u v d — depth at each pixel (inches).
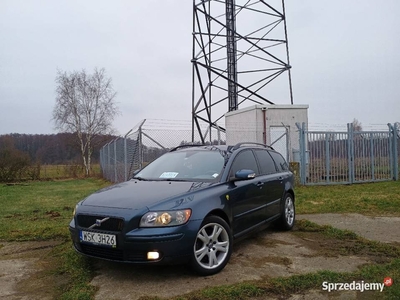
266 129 570.3
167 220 146.9
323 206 341.4
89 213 157.6
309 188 482.9
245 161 215.3
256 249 199.5
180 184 179.5
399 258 178.1
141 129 423.5
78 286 147.1
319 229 243.6
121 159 560.7
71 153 1510.8
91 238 153.9
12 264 184.1
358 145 551.5
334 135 535.5
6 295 144.3
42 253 205.0
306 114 587.5
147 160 422.3
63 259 187.5
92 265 173.8
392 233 234.7
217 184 180.7
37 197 523.5
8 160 1017.5
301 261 177.0
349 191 446.6
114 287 146.7
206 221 159.8
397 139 597.9
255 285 143.1
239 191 188.5
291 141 575.2
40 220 312.2
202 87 661.3
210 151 215.6
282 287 141.6
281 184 241.8
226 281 150.6
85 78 1513.3
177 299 131.9
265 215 216.7
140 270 165.5
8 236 245.4
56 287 152.0
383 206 334.3
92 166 1390.3
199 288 143.3
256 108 570.3
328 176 525.3
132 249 143.9
